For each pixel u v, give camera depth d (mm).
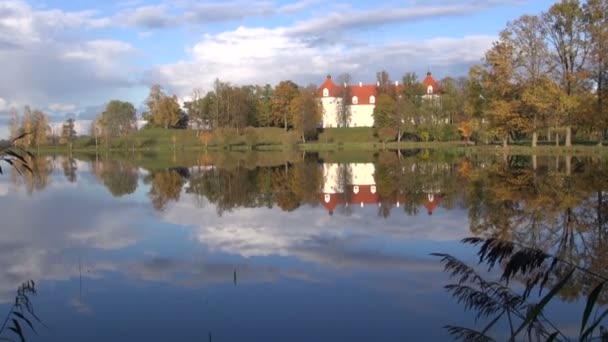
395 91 96125
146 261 12031
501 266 10414
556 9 41156
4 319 8375
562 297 8445
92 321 8281
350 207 19641
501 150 48094
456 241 13211
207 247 13359
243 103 95625
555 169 29578
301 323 7973
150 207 21141
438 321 7855
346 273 10555
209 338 7516
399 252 12219
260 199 22781
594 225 14156
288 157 59281
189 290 9695
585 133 46156
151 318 8344
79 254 12898
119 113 96938
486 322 7672
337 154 63656
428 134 79125
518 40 43656
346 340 7309
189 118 106125
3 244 14133
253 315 8359
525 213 16375
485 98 50469
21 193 27609
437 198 20984
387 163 43719
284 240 13961
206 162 52594
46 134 88438
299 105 88312
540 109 41406
